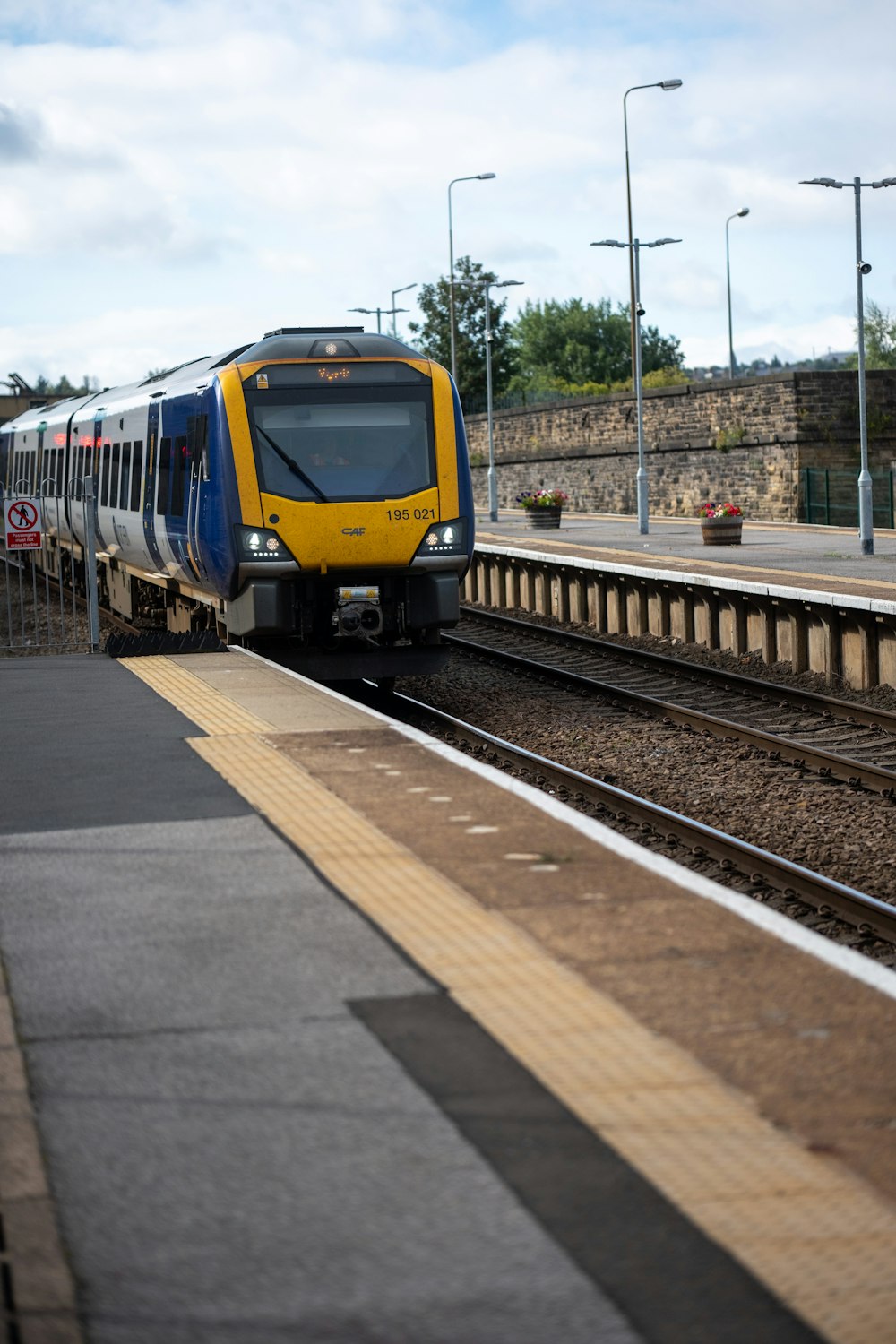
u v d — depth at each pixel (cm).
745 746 1806
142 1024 627
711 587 2766
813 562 3228
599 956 695
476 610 3447
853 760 1627
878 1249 445
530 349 14612
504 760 1722
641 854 878
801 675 2481
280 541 1898
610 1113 530
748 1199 471
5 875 862
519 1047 590
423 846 907
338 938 733
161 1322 417
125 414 2755
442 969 683
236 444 1905
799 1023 607
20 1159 508
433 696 2292
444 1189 482
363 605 1925
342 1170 496
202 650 2052
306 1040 604
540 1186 482
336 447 1927
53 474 3841
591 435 6394
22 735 1353
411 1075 567
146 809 1026
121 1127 531
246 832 951
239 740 1296
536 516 4925
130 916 779
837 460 5194
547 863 863
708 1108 531
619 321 14462
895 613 2227
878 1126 515
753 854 1266
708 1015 618
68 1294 430
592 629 3266
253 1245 453
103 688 1664
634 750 1823
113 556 2995
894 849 1341
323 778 1123
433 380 1977
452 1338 408
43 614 3650
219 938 738
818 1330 409
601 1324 412
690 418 5694
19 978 688
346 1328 412
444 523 1944
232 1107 545
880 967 675
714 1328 410
